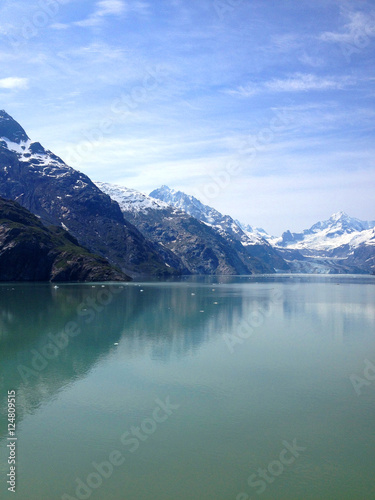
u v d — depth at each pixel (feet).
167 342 255.29
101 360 212.23
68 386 171.63
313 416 141.38
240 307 444.14
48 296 542.98
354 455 115.96
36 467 109.91
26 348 239.09
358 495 98.48
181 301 504.84
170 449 118.62
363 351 232.94
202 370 194.29
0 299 499.10
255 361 210.18
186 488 101.40
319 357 219.82
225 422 136.26
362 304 489.26
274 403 152.46
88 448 119.65
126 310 405.18
